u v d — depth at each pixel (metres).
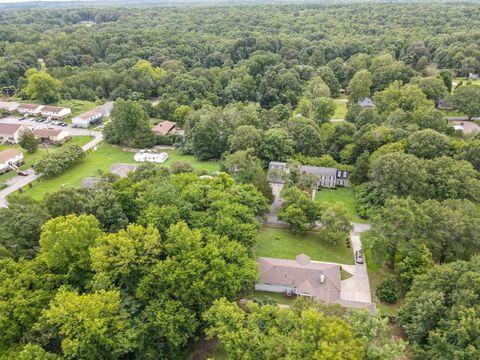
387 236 59.84
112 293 44.03
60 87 155.88
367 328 39.72
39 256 50.28
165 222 56.62
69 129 133.38
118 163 106.31
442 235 57.59
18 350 42.50
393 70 143.00
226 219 57.62
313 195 87.56
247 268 51.44
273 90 151.00
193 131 112.88
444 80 141.00
